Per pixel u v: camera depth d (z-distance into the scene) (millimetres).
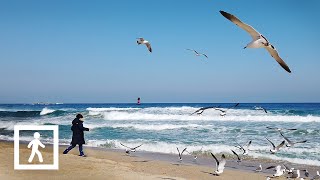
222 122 36750
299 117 37094
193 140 24969
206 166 16641
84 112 48156
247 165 17141
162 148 22125
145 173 13602
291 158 18641
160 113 51469
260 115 40344
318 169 16281
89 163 14000
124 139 26266
